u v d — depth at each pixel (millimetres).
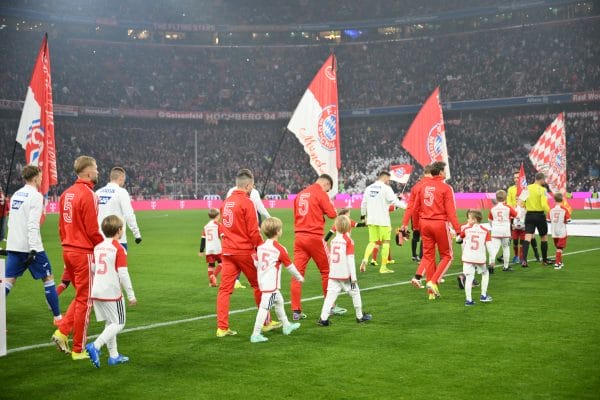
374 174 54281
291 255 17344
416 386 5727
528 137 52188
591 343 7227
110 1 63906
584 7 54875
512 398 5359
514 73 55312
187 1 67188
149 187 53438
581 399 5316
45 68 12859
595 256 16156
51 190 49125
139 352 7152
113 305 6645
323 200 8969
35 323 8812
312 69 65250
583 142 48750
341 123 63250
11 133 53281
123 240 10102
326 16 66500
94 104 58312
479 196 43750
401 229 10852
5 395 5680
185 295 11086
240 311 9594
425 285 11938
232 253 7887
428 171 10320
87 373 6355
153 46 65750
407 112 57625
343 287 8523
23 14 57094
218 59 67500
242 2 68438
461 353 6848
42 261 8398
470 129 55062
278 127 63906
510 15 58844
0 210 17859
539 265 14625
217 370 6383
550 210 14086
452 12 59625
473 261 9734
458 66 58750
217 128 64250
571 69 53094
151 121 62656
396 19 63031
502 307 9523
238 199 7910
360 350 7082
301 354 6957
